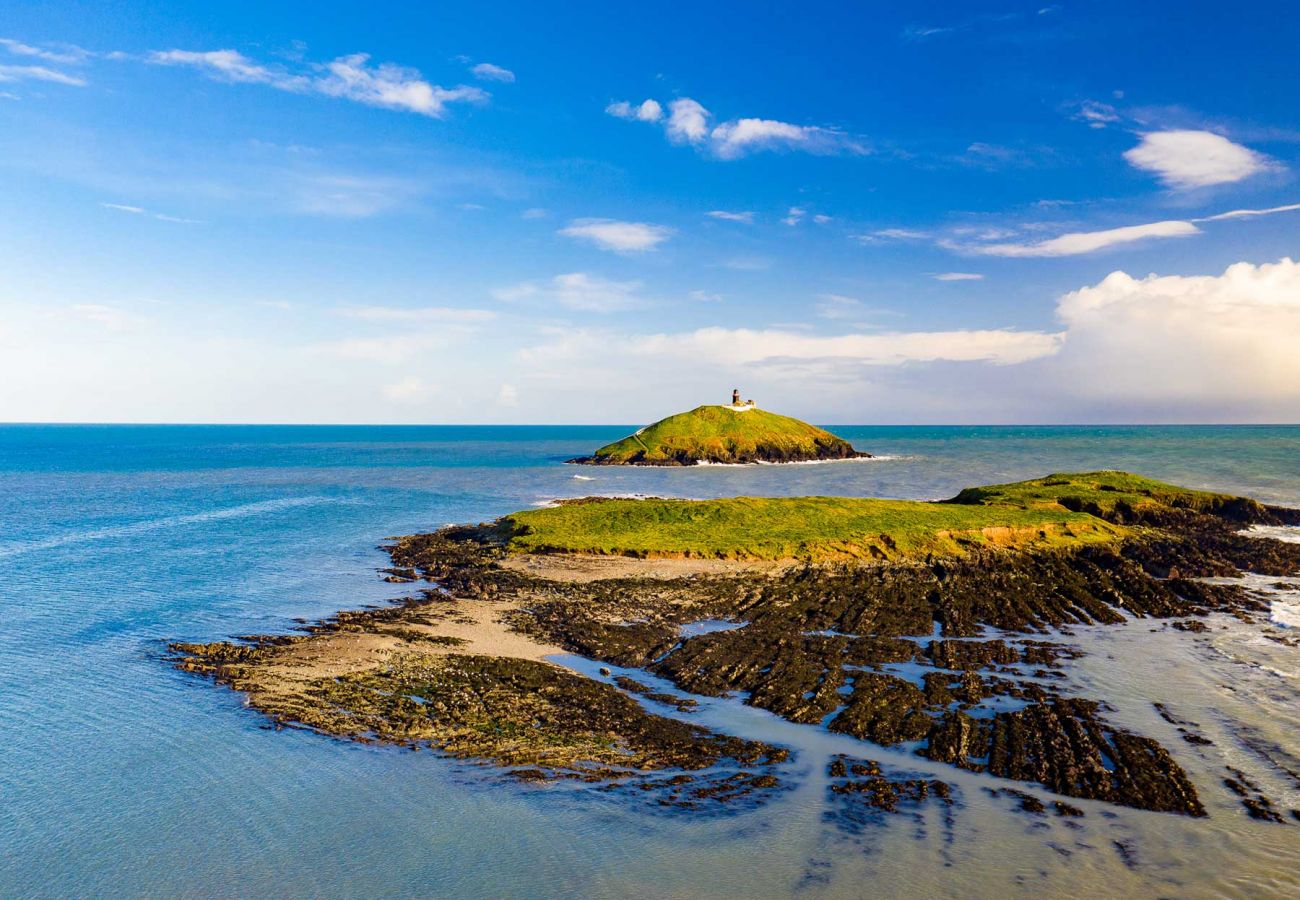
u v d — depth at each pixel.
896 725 30.58
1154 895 20.52
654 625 44.72
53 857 22.33
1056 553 63.28
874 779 26.58
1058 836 23.17
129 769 27.27
